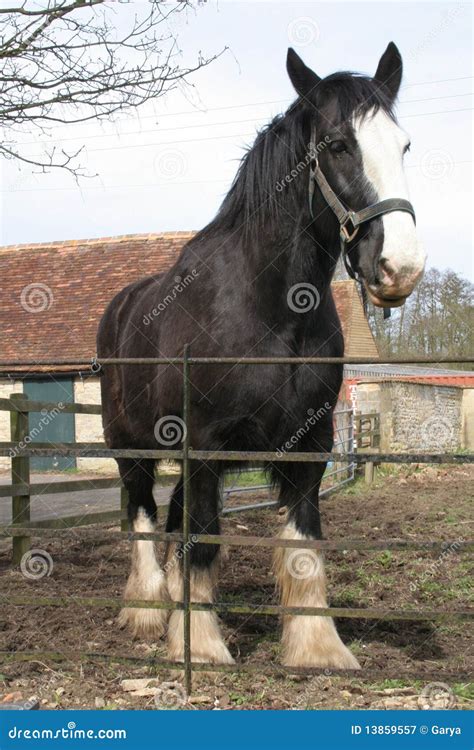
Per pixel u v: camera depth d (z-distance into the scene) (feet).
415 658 12.97
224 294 12.59
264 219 12.35
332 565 20.65
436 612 10.85
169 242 65.51
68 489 22.90
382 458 10.73
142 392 15.65
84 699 11.37
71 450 12.44
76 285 63.57
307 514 12.52
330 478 44.60
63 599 12.14
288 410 12.15
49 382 59.00
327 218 11.94
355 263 11.58
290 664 12.21
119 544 24.36
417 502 35.53
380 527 27.94
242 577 19.36
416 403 58.80
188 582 11.60
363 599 17.01
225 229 13.34
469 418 72.18
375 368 89.45
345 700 11.11
